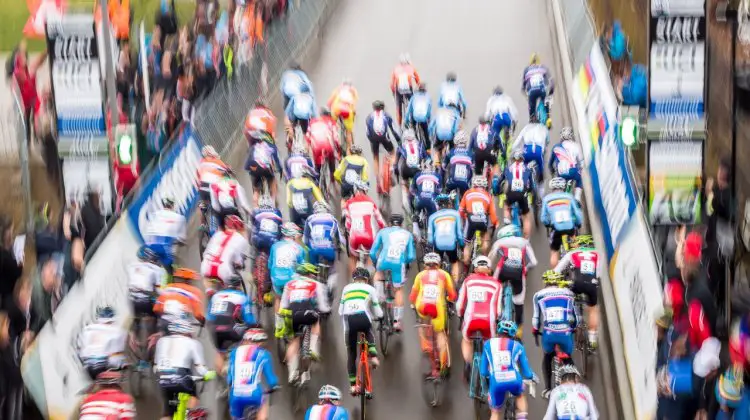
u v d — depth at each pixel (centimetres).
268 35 8000
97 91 4812
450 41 8669
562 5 8600
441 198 4591
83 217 4606
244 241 4372
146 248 4172
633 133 4441
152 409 4078
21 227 5266
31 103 5384
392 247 4341
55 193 5559
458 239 4528
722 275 4056
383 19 9400
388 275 4466
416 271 5181
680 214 4422
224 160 6575
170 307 3838
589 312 4319
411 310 4819
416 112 6038
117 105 5388
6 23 8238
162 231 4481
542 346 4144
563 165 5166
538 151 5400
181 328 3597
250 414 3572
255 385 3500
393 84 6662
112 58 4925
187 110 6059
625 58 6375
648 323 3831
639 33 7669
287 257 4272
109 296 4550
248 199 6009
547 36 8662
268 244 4572
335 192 6006
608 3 8400
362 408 3716
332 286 4491
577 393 3266
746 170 5234
